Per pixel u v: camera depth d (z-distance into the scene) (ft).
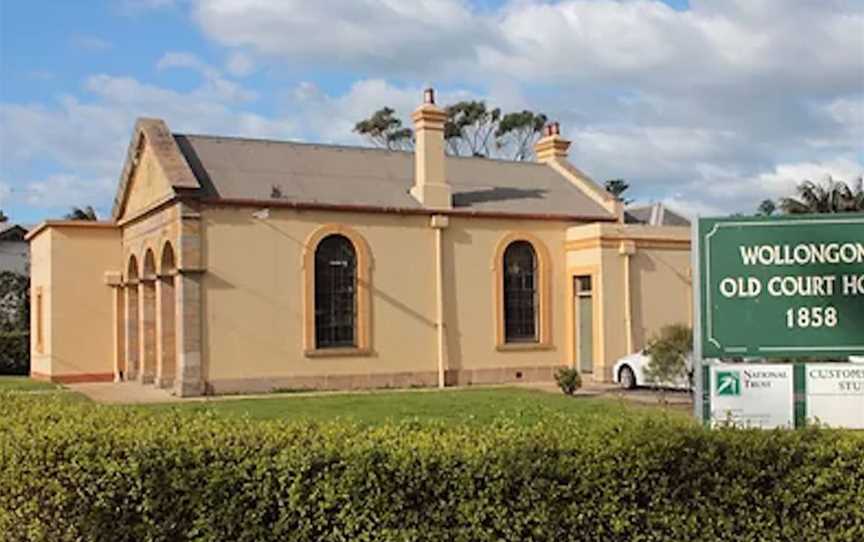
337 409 58.39
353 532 18.81
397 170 92.32
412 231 86.02
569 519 18.56
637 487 18.65
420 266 86.17
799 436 19.25
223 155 85.40
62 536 19.94
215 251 77.56
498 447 18.86
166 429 21.07
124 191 92.94
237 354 77.92
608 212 96.22
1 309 142.92
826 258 22.84
